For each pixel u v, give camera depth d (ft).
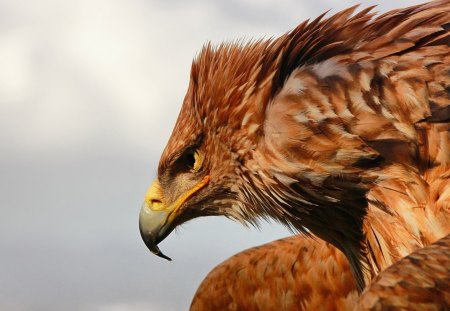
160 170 42.22
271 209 38.55
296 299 45.39
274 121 36.50
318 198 36.29
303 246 45.27
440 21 34.91
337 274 44.42
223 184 40.06
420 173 33.65
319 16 37.11
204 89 39.50
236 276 46.24
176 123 41.60
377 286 26.05
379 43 35.14
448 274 26.11
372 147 34.45
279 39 37.58
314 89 35.55
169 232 42.55
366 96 34.60
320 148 35.32
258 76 37.55
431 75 33.91
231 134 38.68
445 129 33.35
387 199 34.17
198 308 46.88
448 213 32.65
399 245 33.73
